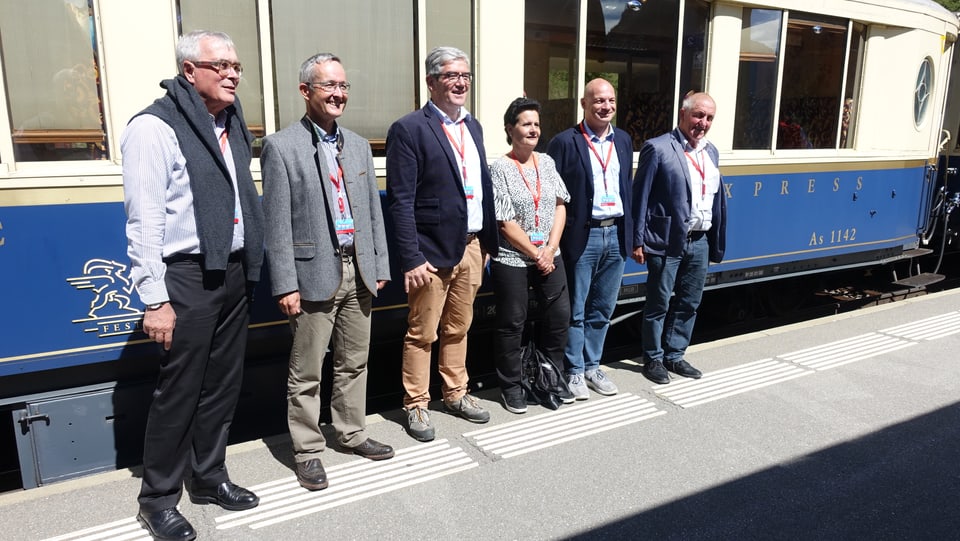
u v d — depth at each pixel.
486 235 3.60
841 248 6.16
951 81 8.19
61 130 3.04
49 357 3.06
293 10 3.45
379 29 3.70
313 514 2.98
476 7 3.95
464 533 2.88
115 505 3.00
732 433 3.83
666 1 4.70
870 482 3.35
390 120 3.82
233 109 2.76
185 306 2.64
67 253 3.04
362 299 3.22
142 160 2.46
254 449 3.53
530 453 3.56
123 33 3.08
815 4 5.41
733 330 6.20
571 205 3.94
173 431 2.72
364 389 3.40
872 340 5.43
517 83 4.14
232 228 2.67
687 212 4.20
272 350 3.69
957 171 8.21
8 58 2.91
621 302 4.92
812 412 4.11
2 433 3.95
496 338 3.96
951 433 3.87
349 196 3.06
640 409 4.10
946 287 8.09
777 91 5.38
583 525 2.96
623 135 4.07
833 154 5.91
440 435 3.72
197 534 2.83
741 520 3.03
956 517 3.09
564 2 4.26
